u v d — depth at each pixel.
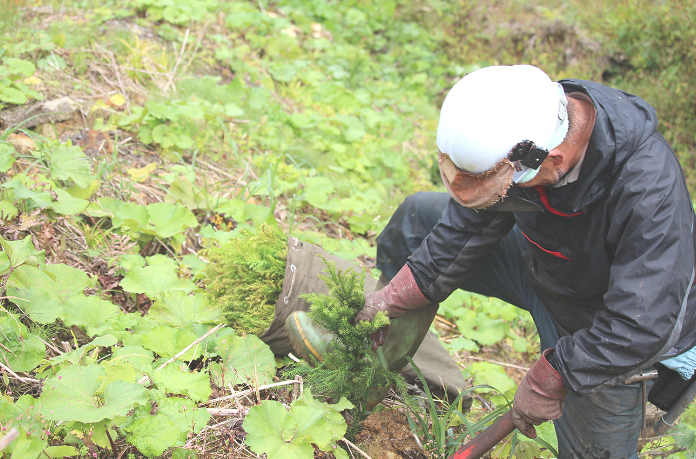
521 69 1.73
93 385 1.88
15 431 1.07
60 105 3.58
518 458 2.44
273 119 4.59
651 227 1.60
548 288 2.10
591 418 2.01
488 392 2.91
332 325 2.17
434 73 7.20
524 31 7.80
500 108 1.65
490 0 8.04
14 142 3.18
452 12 7.94
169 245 3.04
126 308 2.62
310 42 6.23
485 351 3.46
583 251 1.83
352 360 2.20
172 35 5.02
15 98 3.33
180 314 2.44
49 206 2.66
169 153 3.76
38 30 4.28
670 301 1.60
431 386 2.62
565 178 1.75
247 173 3.88
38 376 2.09
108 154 3.54
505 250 2.36
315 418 1.98
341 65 6.16
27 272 2.32
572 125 1.72
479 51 7.73
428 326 2.32
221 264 2.65
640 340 1.60
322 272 2.51
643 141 1.67
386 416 2.50
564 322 2.15
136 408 1.88
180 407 1.94
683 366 1.94
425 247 2.07
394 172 4.85
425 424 2.37
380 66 6.82
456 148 1.71
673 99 7.20
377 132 5.30
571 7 8.32
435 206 2.37
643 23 7.80
